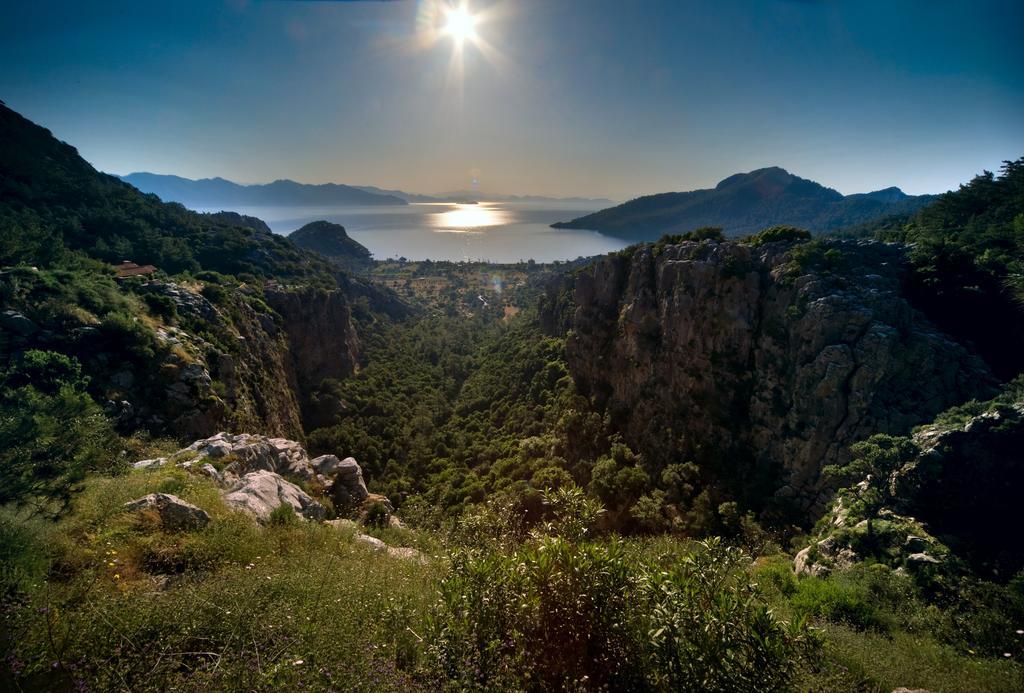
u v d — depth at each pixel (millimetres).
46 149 73500
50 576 5645
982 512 12219
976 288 29250
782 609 9734
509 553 6848
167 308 37438
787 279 34344
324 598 5855
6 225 40719
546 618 4945
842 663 6699
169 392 27656
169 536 7590
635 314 46844
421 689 4305
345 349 77688
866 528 13391
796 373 30984
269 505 11570
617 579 5004
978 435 13039
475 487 44219
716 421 35562
